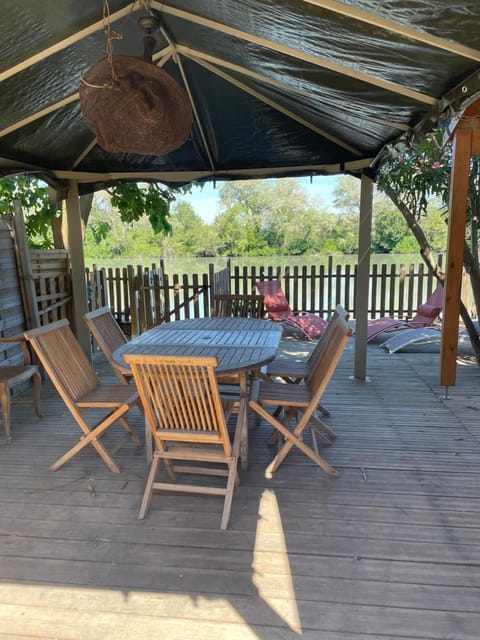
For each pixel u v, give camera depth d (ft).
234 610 5.43
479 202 15.23
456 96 7.07
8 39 6.43
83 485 8.35
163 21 7.30
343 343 7.72
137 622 5.29
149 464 8.88
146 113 6.78
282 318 21.88
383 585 5.79
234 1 5.85
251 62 8.19
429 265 17.08
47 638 5.10
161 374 6.65
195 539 6.75
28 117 9.78
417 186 16.42
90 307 19.25
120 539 6.78
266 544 6.61
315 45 6.68
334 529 6.94
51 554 6.47
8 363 13.02
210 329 11.23
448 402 12.39
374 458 9.20
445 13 5.04
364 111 9.23
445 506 7.53
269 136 12.48
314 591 5.71
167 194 22.98
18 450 9.84
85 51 7.57
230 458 7.39
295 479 8.43
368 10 5.19
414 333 18.69
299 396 8.77
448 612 5.36
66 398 8.55
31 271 14.05
